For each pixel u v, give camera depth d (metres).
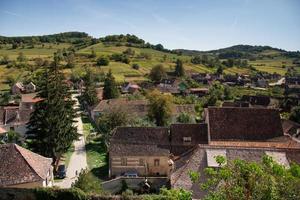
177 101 108.44
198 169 34.31
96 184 39.50
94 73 166.25
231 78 194.12
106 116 75.62
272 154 35.88
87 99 114.44
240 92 153.62
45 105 54.88
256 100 117.06
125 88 145.62
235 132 53.12
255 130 53.12
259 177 14.15
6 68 177.38
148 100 95.06
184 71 192.88
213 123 54.09
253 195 13.99
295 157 36.19
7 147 39.38
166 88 150.25
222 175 14.84
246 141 51.91
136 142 55.66
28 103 102.25
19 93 140.75
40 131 53.59
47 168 41.00
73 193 33.94
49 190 34.38
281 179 13.88
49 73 59.69
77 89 157.62
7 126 78.38
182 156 42.19
